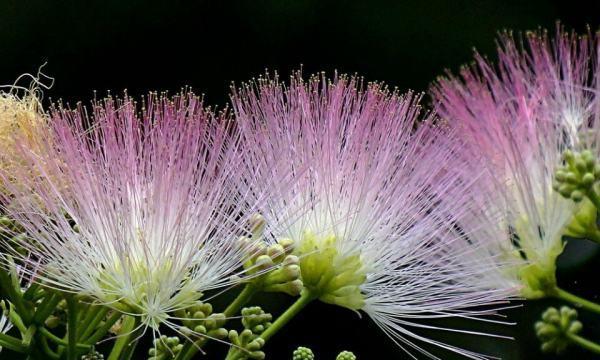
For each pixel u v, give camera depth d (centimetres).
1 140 40
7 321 44
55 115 40
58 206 40
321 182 42
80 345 40
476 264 43
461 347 54
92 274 40
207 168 40
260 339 41
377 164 42
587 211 43
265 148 42
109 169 40
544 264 43
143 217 40
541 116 44
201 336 40
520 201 43
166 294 40
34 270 40
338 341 56
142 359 52
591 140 43
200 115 40
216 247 40
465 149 43
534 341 53
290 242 41
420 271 42
